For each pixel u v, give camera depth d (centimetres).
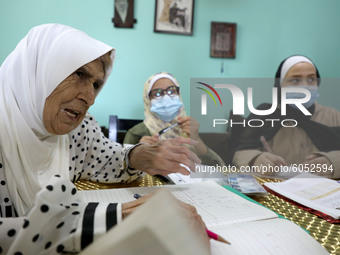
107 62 59
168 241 16
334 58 227
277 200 60
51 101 55
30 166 55
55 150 62
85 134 73
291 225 43
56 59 54
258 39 215
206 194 60
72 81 54
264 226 42
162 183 76
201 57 210
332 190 62
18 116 55
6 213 53
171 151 71
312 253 35
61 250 30
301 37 220
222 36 209
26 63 56
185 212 30
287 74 114
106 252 16
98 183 73
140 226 15
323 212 51
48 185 33
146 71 205
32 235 28
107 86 201
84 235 30
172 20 201
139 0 196
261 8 212
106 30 196
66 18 190
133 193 60
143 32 200
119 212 34
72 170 69
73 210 34
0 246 31
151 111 165
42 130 58
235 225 43
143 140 103
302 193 62
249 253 34
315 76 113
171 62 207
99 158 75
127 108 206
